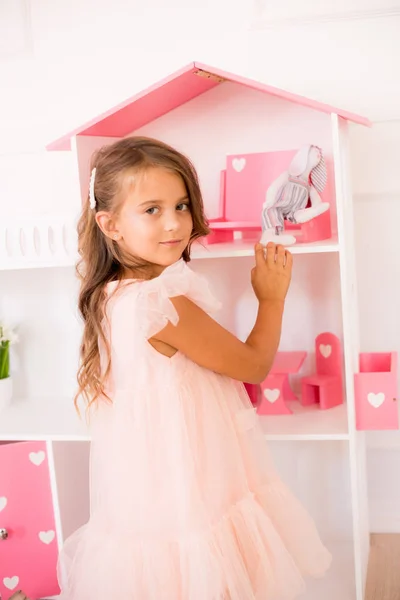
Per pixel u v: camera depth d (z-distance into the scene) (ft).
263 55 5.74
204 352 4.51
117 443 4.57
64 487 5.65
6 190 6.24
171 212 4.52
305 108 5.71
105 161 4.57
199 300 4.50
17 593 5.44
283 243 5.01
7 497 5.60
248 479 4.78
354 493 5.12
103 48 5.90
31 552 5.66
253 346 4.80
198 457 4.48
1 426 5.66
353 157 5.81
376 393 5.05
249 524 4.56
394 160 5.77
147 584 4.46
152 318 4.34
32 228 5.36
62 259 5.36
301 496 6.25
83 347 4.79
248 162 5.65
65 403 6.22
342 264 4.93
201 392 4.57
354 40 5.64
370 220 5.88
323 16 5.62
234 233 5.85
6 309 6.41
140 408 4.50
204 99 5.80
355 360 5.41
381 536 6.25
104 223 4.62
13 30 5.99
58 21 5.92
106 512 4.68
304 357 5.82
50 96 6.04
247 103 5.77
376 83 5.67
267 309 4.91
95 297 4.69
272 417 5.50
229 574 4.36
